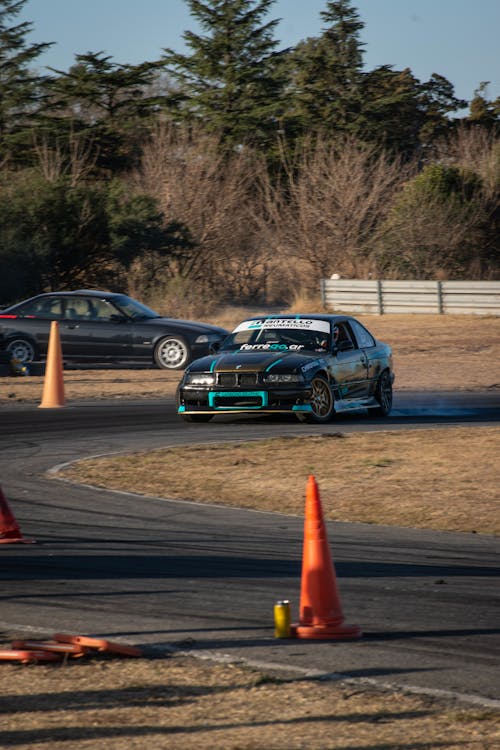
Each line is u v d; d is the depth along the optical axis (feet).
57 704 49.24
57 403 178.70
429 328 348.18
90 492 109.29
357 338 172.76
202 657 56.44
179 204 455.63
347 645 58.85
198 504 104.53
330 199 466.29
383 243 461.78
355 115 646.74
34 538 88.28
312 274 469.57
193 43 619.67
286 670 54.19
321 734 45.29
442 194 479.82
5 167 545.85
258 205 509.35
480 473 116.06
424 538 90.33
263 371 154.51
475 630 61.93
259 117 590.96
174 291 398.62
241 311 411.13
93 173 579.89
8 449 135.33
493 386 220.23
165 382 213.25
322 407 159.53
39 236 396.16
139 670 54.19
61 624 63.16
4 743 44.65
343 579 75.20
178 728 46.16
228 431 151.53
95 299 234.79
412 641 59.62
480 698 49.78
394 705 48.85
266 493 109.50
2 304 379.35
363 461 124.36
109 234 410.93
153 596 69.87
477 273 476.95
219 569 77.87
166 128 519.19
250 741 44.55
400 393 209.97
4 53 598.75
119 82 609.83
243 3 615.16
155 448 135.64
